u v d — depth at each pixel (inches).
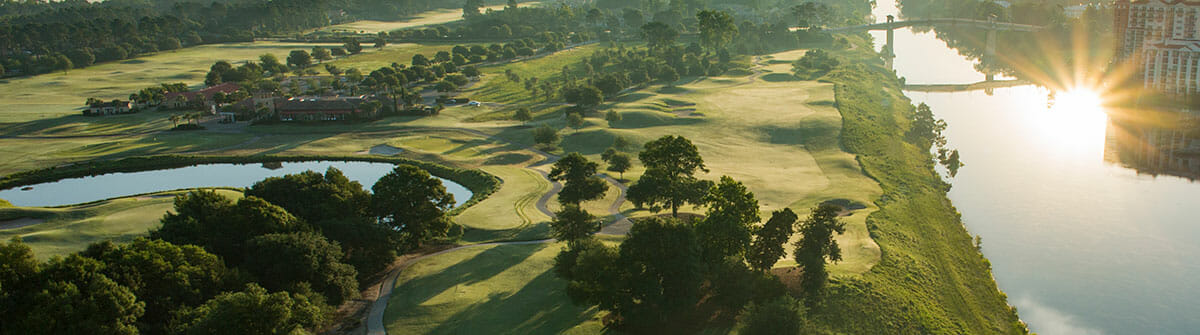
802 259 4276.6
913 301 4448.8
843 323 4131.4
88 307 3617.1
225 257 4655.5
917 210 6358.3
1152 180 7687.0
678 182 5900.6
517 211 6530.5
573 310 4293.8
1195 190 7293.3
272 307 3622.0
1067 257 5733.3
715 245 4387.3
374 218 5556.1
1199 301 4995.1
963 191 7460.6
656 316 4033.0
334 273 4485.7
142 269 3996.1
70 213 6737.2
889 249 5073.8
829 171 7765.8
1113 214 6658.5
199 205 5078.7
